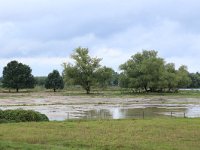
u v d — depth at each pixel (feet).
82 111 193.67
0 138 83.35
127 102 278.26
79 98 342.85
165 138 84.48
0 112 120.06
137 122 116.37
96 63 482.69
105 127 103.45
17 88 548.31
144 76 475.31
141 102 279.08
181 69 539.29
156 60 475.31
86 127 103.40
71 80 479.82
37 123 112.06
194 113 183.32
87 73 479.00
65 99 323.37
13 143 72.28
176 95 414.00
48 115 169.78
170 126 105.09
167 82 472.03
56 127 103.04
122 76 493.77
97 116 165.68
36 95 409.49
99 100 307.58
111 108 216.33
